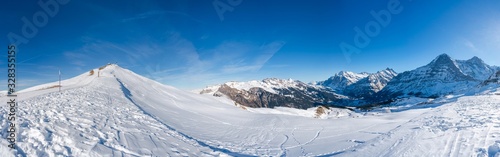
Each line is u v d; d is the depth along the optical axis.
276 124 29.44
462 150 11.38
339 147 15.52
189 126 23.58
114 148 10.03
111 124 13.88
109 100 24.81
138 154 10.16
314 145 17.28
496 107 31.19
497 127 15.66
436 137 14.20
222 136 20.97
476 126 16.48
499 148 10.89
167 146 12.38
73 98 20.83
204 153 12.78
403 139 14.49
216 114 38.78
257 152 15.09
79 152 8.73
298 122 30.84
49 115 12.52
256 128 26.36
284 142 18.95
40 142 8.66
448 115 26.67
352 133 21.89
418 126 19.47
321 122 30.94
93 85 36.31
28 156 7.63
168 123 21.08
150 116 21.17
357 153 12.55
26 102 15.84
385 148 12.95
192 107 43.16
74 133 10.35
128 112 20.20
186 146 13.44
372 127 24.83
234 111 45.06
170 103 41.22
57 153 8.27
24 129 9.30
